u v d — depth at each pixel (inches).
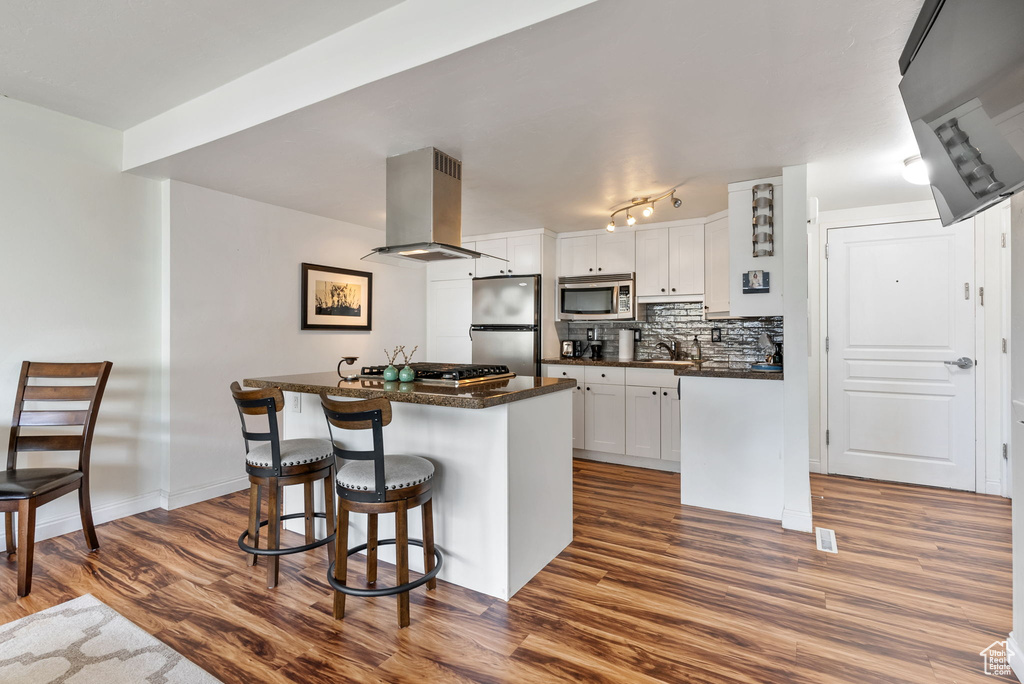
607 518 122.6
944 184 61.3
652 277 179.9
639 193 139.6
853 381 158.7
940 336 147.3
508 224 181.9
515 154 109.3
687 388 131.6
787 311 116.5
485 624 77.1
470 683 63.8
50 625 76.0
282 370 156.3
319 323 167.5
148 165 116.6
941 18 50.5
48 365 103.7
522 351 189.9
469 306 207.3
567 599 84.6
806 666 67.0
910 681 64.0
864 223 156.1
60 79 95.5
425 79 76.9
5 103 102.9
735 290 127.3
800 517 114.3
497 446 85.3
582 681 64.3
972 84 47.8
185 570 94.3
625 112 88.7
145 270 125.9
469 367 118.5
